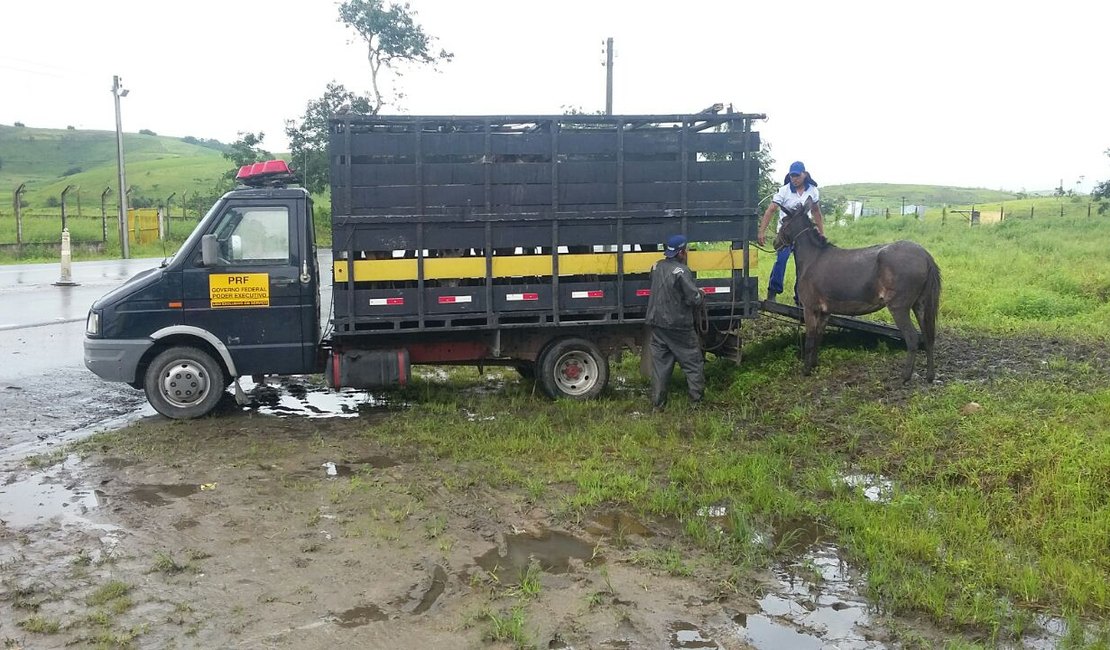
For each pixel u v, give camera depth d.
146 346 7.93
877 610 4.52
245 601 4.48
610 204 8.69
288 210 8.13
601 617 4.39
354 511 5.83
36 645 3.99
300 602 4.49
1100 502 5.51
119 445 7.28
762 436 7.58
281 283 8.13
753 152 8.98
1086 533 5.09
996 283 15.02
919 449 6.75
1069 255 19.44
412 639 4.14
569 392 9.06
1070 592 4.54
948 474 6.24
